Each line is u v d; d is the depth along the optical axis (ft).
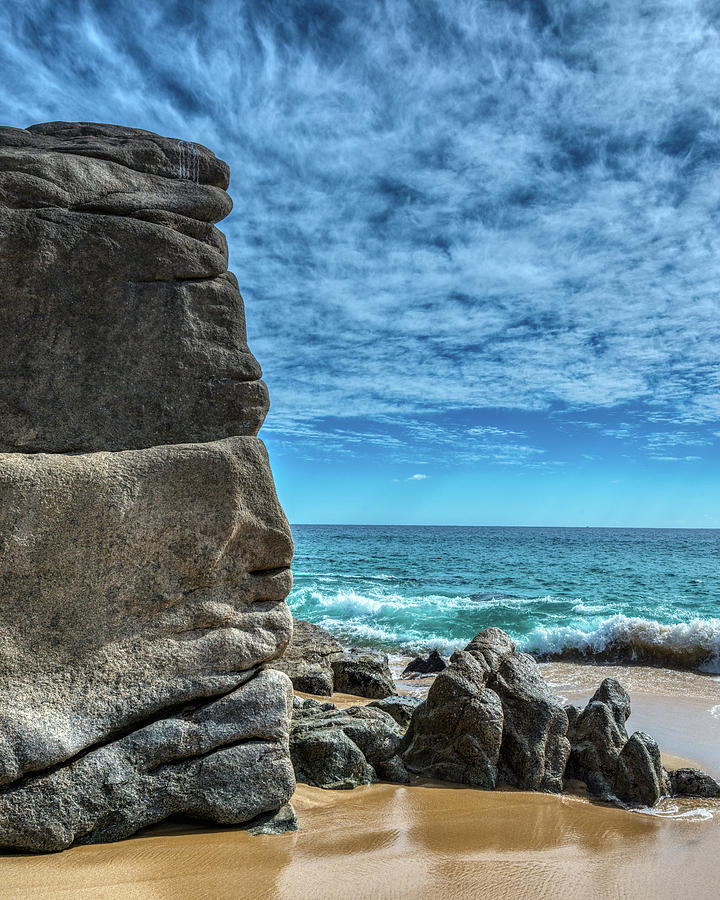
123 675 12.10
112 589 12.33
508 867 11.71
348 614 64.85
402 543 241.96
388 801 15.71
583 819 15.71
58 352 13.44
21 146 14.47
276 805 12.62
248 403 14.70
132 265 14.23
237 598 13.51
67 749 11.25
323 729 18.17
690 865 12.78
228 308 15.05
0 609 11.55
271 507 14.07
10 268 13.29
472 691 19.38
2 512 11.72
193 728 12.32
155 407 13.93
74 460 12.48
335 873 10.64
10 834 10.67
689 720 28.76
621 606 68.74
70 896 9.11
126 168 15.06
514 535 366.02
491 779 18.34
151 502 12.78
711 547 201.98
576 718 20.88
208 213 15.56
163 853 10.93
